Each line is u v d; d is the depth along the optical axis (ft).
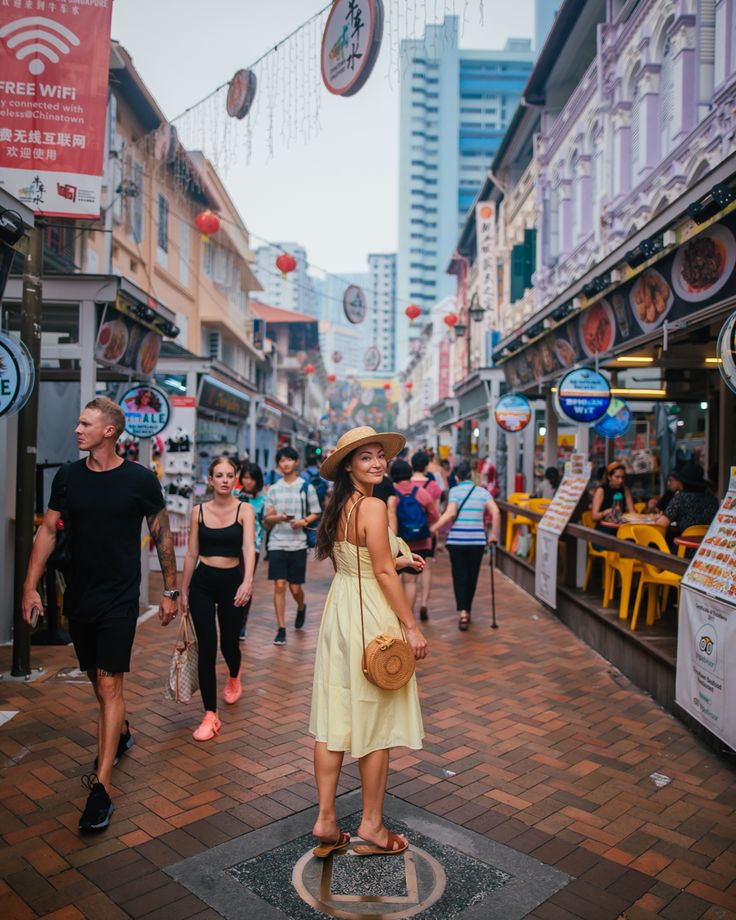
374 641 9.77
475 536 25.38
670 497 29.12
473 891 9.59
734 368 14.01
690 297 19.71
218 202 68.39
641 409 47.55
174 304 64.03
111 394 34.17
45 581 22.44
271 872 10.00
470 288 109.91
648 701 17.65
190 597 15.52
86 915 9.04
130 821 11.44
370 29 14.67
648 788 12.80
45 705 16.80
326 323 251.39
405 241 411.75
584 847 10.77
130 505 12.09
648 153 37.96
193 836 10.98
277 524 23.66
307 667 20.36
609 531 25.88
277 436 89.86
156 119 49.52
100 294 22.88
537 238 63.10
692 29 33.37
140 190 50.90
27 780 12.92
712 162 30.83
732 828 11.41
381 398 286.25
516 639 24.09
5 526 21.88
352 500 10.54
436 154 409.28
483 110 406.62
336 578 10.75
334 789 10.38
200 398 44.14
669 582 19.95
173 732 15.34
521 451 61.46
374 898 9.38
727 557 13.98
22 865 10.18
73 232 40.57
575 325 29.94
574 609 25.21
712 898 9.54
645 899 9.48
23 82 18.12
